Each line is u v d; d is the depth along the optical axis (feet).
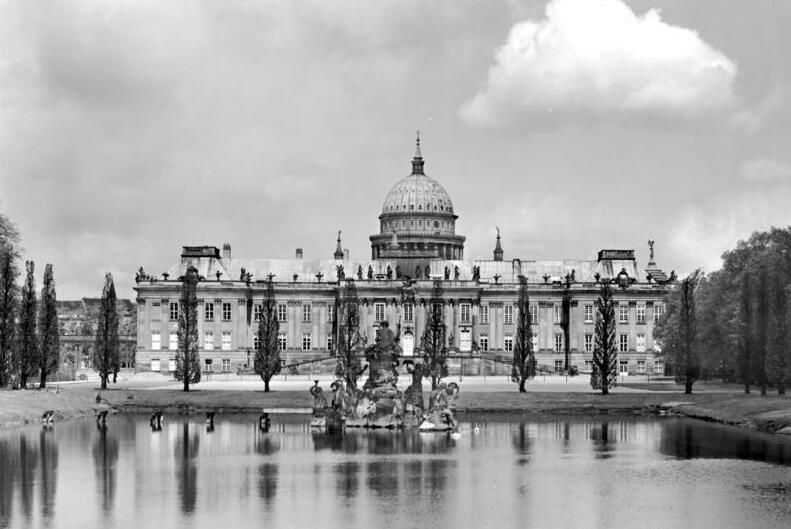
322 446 585.63
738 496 447.83
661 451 565.12
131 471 503.20
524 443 598.34
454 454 556.10
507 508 425.69
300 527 396.16
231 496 447.42
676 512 419.74
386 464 523.70
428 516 412.77
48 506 427.33
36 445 585.22
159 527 395.96
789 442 597.93
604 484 473.26
